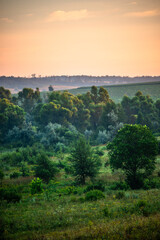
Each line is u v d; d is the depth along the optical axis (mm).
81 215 19922
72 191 34406
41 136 111812
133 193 28406
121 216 17828
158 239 11820
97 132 119875
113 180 42750
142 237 12117
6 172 61031
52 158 79938
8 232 16641
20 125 128000
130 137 38406
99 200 26656
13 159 74938
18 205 26688
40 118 127375
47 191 33875
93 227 14766
